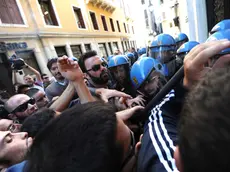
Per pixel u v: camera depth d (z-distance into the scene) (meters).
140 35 26.88
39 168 0.40
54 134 0.42
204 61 0.45
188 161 0.26
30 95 1.86
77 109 0.48
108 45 15.71
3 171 0.59
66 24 10.38
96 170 0.38
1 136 0.66
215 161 0.22
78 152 0.39
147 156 0.50
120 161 0.45
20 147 0.66
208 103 0.24
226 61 0.47
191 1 3.82
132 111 0.85
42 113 0.89
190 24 3.97
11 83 4.75
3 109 1.61
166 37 1.73
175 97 0.64
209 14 3.28
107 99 1.23
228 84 0.24
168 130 0.55
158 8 14.34
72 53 10.62
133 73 1.22
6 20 6.64
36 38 7.86
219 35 0.98
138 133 0.84
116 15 19.23
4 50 6.12
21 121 1.52
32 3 7.92
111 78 2.12
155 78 1.14
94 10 14.16
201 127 0.24
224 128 0.22
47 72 8.02
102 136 0.41
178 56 1.97
